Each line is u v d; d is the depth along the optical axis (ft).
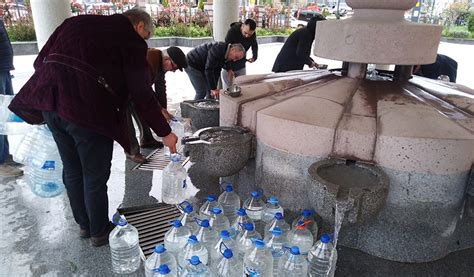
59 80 6.35
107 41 6.43
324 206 6.47
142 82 6.81
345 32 8.55
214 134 9.09
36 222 8.40
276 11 59.52
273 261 6.47
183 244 6.69
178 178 10.05
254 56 19.15
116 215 7.34
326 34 9.12
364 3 8.82
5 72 10.66
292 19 67.36
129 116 11.41
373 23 8.19
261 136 8.64
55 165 9.43
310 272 6.38
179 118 13.66
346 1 9.30
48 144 9.39
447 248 7.80
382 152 7.18
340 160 7.52
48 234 7.98
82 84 6.33
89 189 7.11
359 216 6.43
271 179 8.57
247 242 6.40
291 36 16.67
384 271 7.17
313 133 7.59
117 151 12.92
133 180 10.73
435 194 7.18
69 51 6.37
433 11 69.92
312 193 6.74
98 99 6.47
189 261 5.16
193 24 49.44
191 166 11.71
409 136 6.88
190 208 7.07
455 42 58.44
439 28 8.45
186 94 22.54
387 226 7.49
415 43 8.15
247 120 9.39
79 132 6.55
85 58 6.33
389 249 7.54
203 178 10.87
